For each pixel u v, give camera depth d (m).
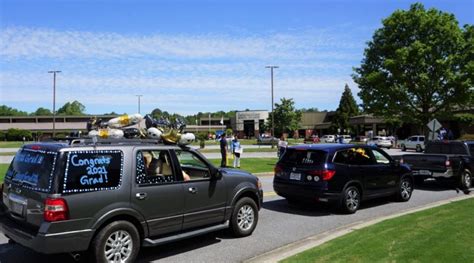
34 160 5.75
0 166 21.72
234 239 7.63
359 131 82.94
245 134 109.00
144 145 6.32
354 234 7.32
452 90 29.31
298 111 82.50
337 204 9.83
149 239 6.18
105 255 5.57
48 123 102.44
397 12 30.36
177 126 7.01
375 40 31.97
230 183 7.52
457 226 7.55
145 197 6.08
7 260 6.27
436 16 29.12
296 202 11.18
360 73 33.03
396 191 11.46
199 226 6.97
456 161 14.03
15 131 87.62
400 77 29.48
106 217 5.61
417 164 14.64
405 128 63.16
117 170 5.85
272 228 8.53
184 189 6.67
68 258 6.38
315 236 7.89
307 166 9.92
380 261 5.61
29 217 5.51
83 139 5.97
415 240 6.60
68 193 5.33
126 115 8.41
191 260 6.38
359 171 10.25
